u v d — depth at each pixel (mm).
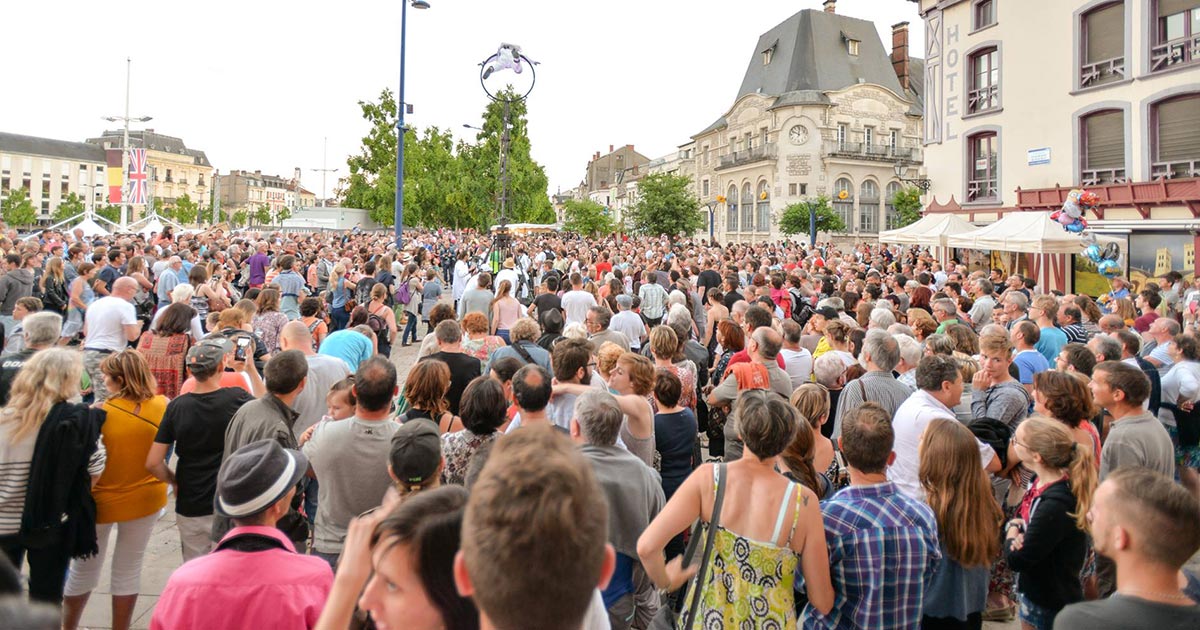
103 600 4461
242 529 2328
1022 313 7977
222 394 4004
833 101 53344
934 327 6641
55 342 4855
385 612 1680
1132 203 17391
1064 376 3916
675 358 5988
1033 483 3426
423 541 1657
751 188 57719
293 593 2244
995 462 4066
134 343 10125
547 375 3973
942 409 3971
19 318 7586
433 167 53188
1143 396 3984
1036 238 15477
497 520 1253
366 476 3520
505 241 14656
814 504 2750
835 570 2799
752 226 57719
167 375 6016
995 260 21453
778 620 2656
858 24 58312
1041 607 3174
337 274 12047
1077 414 3850
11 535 3371
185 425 3863
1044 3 19797
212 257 13562
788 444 2771
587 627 2258
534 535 1222
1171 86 16734
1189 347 5855
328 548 3492
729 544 2709
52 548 3477
